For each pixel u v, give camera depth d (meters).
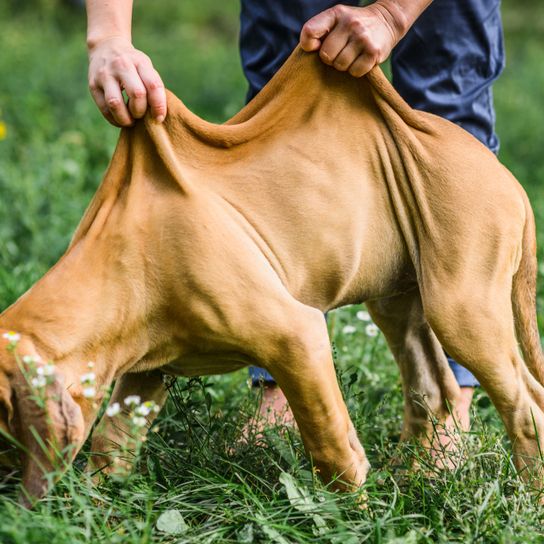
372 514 3.17
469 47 4.02
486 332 3.34
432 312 3.34
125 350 3.05
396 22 3.33
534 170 9.18
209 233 3.03
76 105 9.77
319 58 3.32
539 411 3.48
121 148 3.14
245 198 3.21
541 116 11.27
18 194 6.54
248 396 4.03
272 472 3.50
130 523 3.03
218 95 11.77
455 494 3.26
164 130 3.14
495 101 11.78
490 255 3.35
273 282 3.08
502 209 3.38
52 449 2.73
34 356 2.80
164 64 13.19
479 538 3.05
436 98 4.01
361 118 3.39
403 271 3.51
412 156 3.38
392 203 3.41
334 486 3.26
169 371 3.34
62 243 5.91
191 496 3.22
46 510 2.88
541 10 21.00
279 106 3.33
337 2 3.89
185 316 3.04
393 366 4.64
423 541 3.01
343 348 4.60
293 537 3.02
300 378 3.08
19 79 10.77
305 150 3.30
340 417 3.18
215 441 3.62
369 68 3.29
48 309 2.94
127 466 3.31
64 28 16.84
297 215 3.24
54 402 2.73
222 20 20.55
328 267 3.30
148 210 3.06
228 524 3.10
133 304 3.02
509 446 3.87
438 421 3.69
